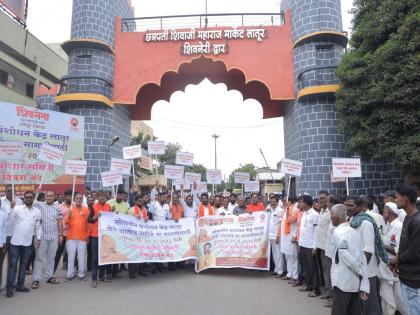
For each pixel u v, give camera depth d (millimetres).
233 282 8680
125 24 16859
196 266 9734
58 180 13828
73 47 15477
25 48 20984
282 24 16094
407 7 10844
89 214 8781
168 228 9523
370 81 11148
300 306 6758
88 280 8859
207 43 15883
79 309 6520
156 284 8430
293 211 8820
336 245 4707
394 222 5828
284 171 10586
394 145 10633
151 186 33312
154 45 16141
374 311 5105
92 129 15102
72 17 16016
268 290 7938
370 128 11164
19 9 20438
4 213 7512
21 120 13070
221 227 9898
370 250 5043
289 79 15398
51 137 13812
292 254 8711
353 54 12234
